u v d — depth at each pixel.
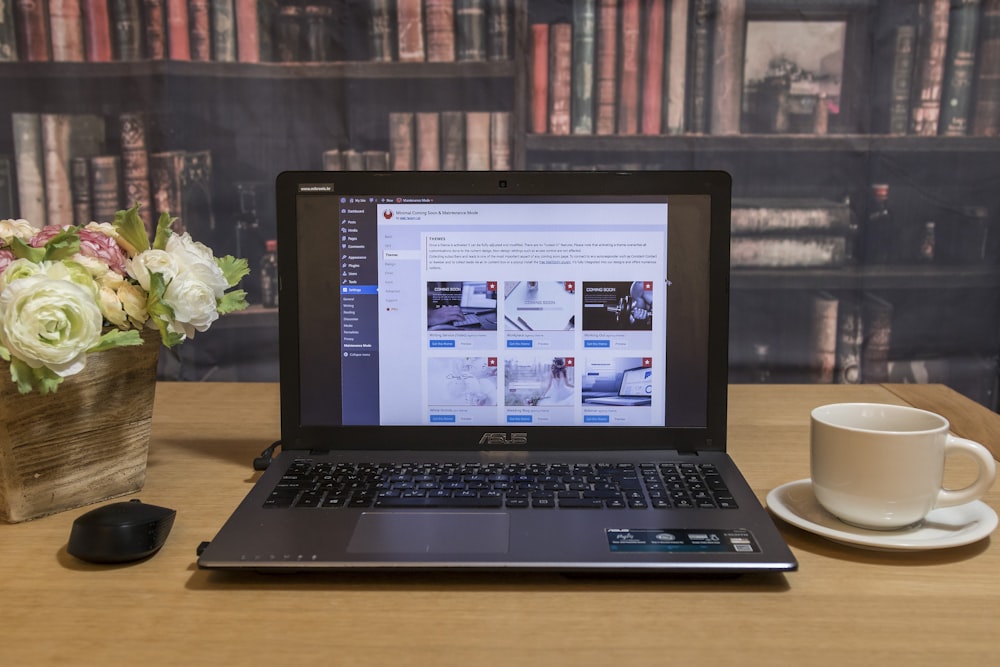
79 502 0.88
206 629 0.65
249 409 1.24
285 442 0.97
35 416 0.83
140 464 0.93
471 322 0.97
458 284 0.97
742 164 2.10
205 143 2.07
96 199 2.08
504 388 0.97
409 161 2.09
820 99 2.08
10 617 0.66
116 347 0.87
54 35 2.02
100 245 0.87
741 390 1.36
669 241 0.96
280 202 0.96
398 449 0.97
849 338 2.16
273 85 2.06
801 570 0.74
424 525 0.77
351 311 0.97
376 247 0.96
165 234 0.90
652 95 2.07
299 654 0.61
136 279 0.87
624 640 0.63
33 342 0.76
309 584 0.71
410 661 0.60
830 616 0.67
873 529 0.79
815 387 1.38
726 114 2.08
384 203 0.96
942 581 0.72
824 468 0.79
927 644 0.63
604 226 0.96
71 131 2.05
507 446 0.97
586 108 2.08
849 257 2.13
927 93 2.07
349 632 0.64
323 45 2.05
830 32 2.05
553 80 2.07
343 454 0.96
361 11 2.04
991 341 2.16
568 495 0.84
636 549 0.73
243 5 2.03
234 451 1.05
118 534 0.74
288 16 2.04
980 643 0.63
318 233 0.96
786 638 0.63
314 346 0.97
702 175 0.95
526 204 0.96
